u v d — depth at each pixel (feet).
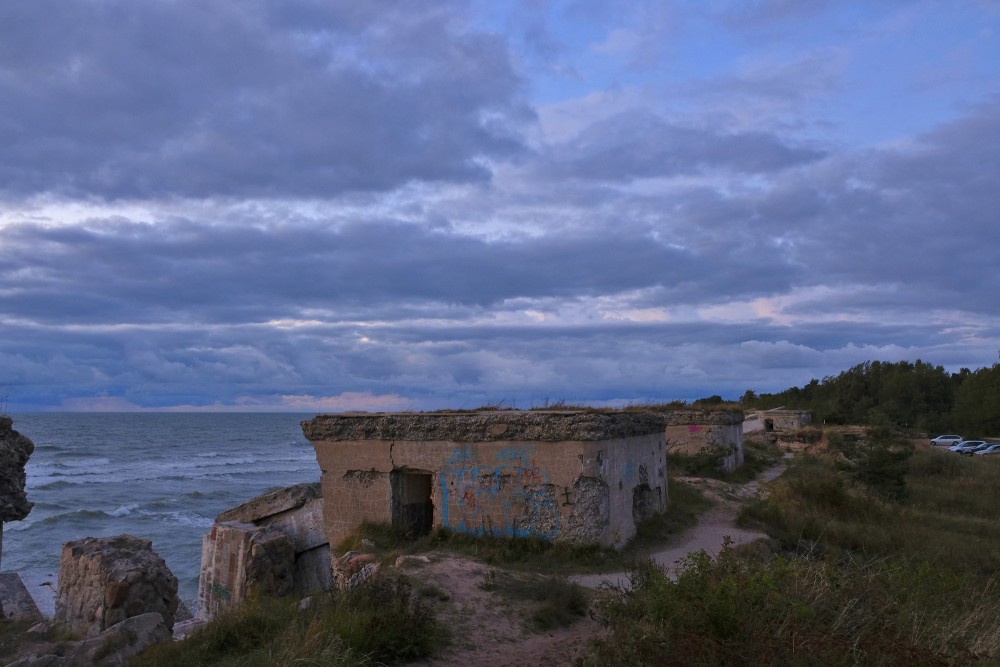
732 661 22.47
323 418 55.67
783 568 29.14
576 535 47.06
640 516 57.16
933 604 28.71
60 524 115.96
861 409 231.71
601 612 32.60
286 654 24.73
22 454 29.58
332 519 54.70
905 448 101.30
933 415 232.73
